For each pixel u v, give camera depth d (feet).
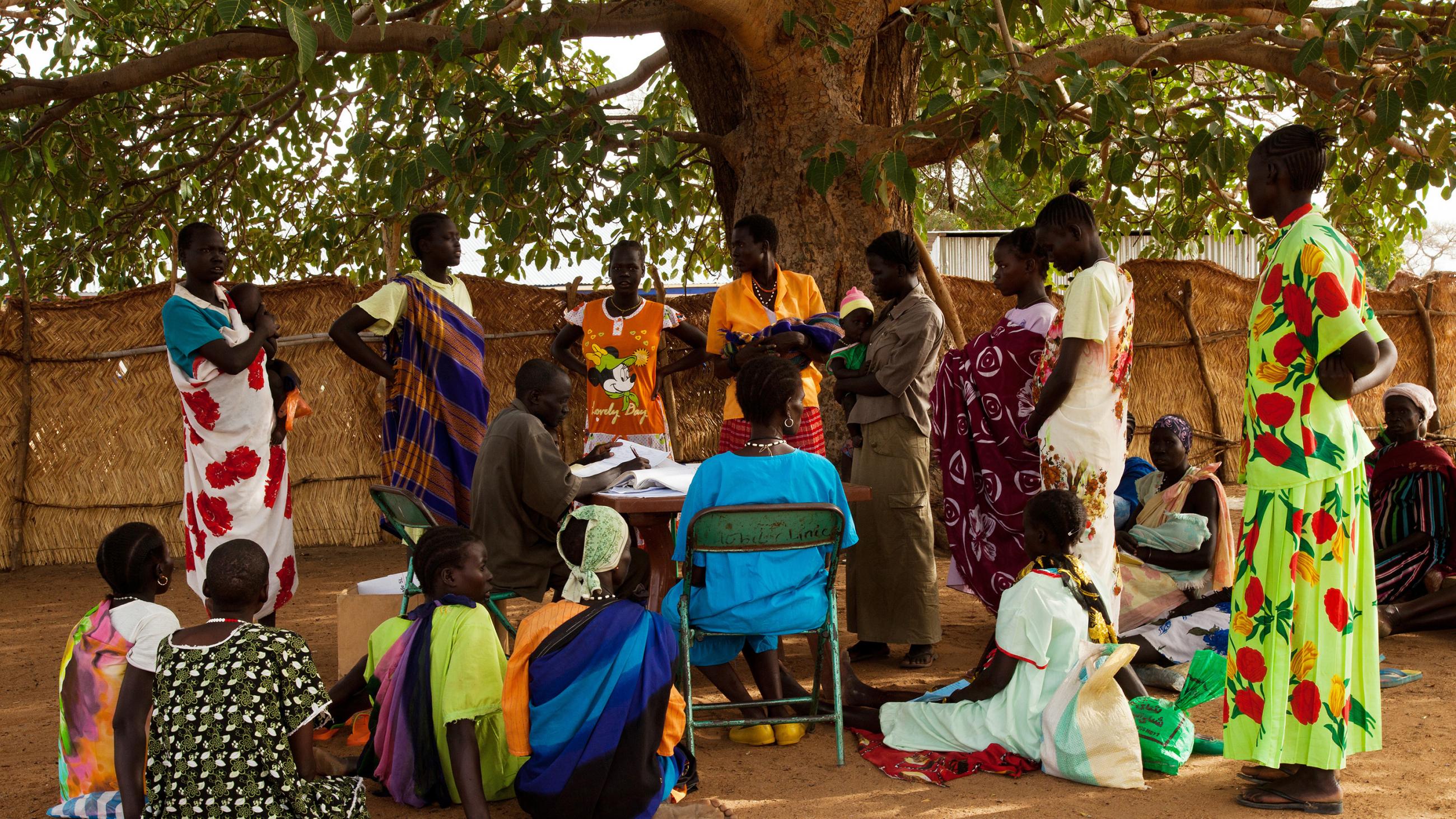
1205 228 34.17
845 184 20.57
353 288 24.68
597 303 18.01
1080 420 12.57
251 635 8.86
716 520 11.10
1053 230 12.52
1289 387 9.96
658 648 10.39
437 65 19.56
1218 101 21.59
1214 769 11.39
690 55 22.90
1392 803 10.18
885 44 21.99
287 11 12.42
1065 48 21.83
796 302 16.70
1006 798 10.59
